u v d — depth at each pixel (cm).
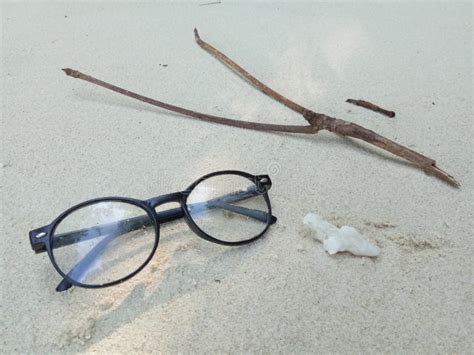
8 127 30
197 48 41
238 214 23
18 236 22
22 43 41
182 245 22
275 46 41
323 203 25
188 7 49
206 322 19
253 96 34
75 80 36
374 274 21
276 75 37
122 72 37
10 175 26
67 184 26
